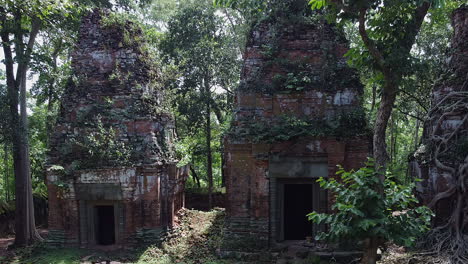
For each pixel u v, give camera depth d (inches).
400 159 933.8
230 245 438.3
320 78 455.2
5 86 550.9
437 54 656.4
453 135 454.0
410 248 423.2
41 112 870.4
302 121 438.3
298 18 467.2
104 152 471.2
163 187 510.3
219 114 855.7
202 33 762.2
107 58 509.7
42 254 474.0
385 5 301.0
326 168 435.8
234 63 773.9
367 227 233.9
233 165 455.2
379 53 296.0
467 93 451.5
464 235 415.8
